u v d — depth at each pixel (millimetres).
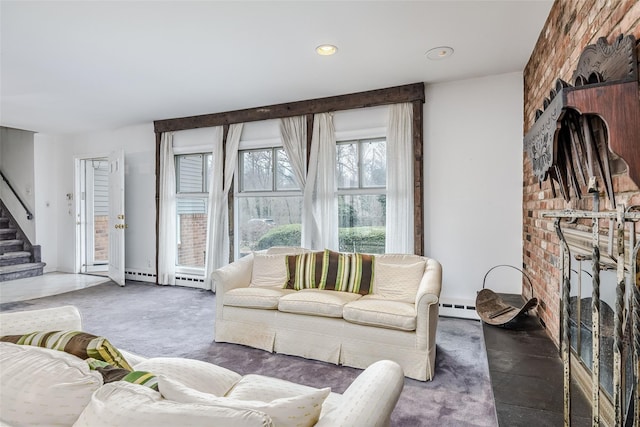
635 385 921
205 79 3531
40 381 947
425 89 3744
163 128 5148
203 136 4957
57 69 3266
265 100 4223
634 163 1173
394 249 3766
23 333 1485
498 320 2594
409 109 3725
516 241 3445
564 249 1266
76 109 4586
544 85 2533
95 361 1074
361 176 4070
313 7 2275
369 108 3965
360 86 3752
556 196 2184
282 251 3541
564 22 2033
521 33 2641
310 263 3217
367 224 4047
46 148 6289
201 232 5109
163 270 5172
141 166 5512
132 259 5625
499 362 1960
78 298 4449
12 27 2494
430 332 2359
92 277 5824
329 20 2439
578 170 1669
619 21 1332
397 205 3758
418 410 1986
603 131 1400
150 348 2887
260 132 4586
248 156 4734
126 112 4742
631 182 1223
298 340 2742
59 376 959
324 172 4094
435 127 3723
